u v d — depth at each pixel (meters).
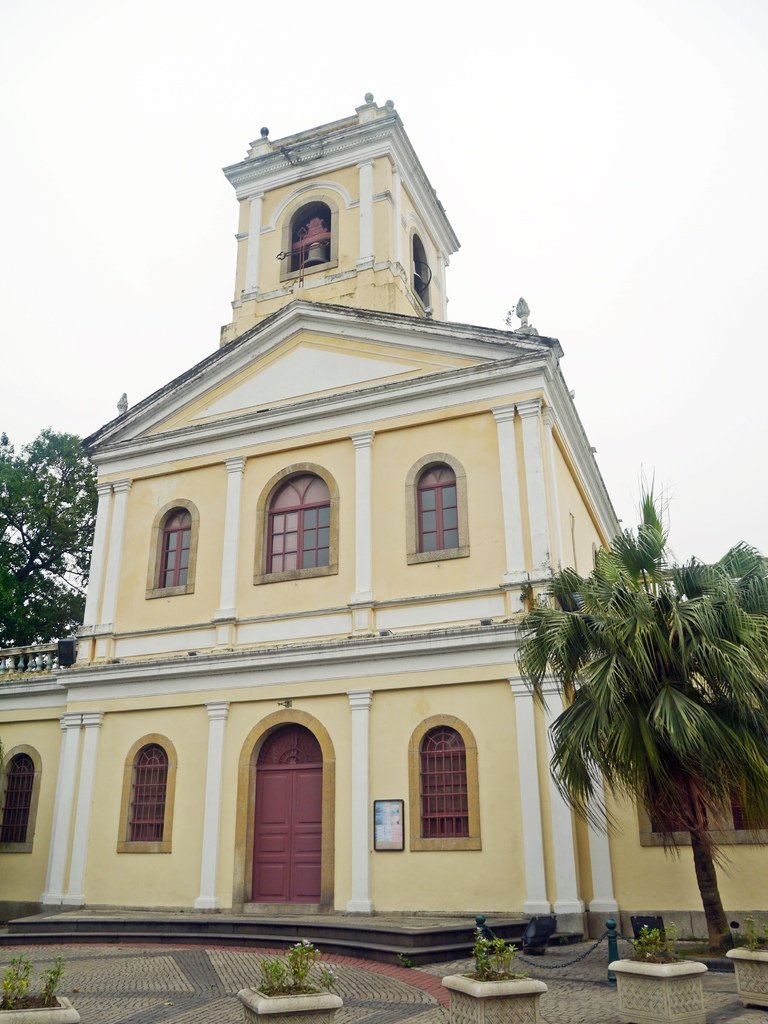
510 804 14.97
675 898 14.08
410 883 15.16
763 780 10.55
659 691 10.88
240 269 23.28
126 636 19.23
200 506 19.69
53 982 7.54
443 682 15.99
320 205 23.28
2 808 20.03
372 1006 9.62
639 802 13.30
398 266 21.64
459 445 17.52
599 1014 8.88
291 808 16.88
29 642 30.11
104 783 18.34
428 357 18.66
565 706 15.04
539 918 12.90
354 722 16.42
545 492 16.62
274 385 20.00
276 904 16.16
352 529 17.89
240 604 18.39
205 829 16.95
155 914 16.31
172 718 18.20
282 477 18.98
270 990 7.30
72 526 31.64
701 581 11.43
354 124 23.72
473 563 16.62
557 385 18.09
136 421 21.11
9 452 32.59
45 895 17.86
